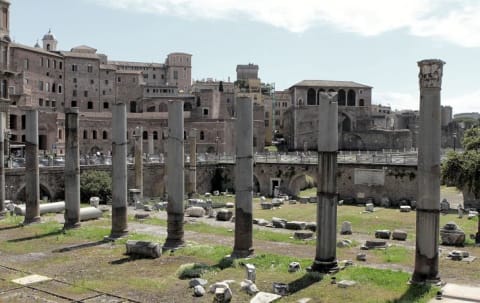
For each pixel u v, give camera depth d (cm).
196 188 7438
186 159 7662
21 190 5372
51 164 5909
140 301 1875
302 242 3086
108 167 6197
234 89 16112
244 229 2550
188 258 2598
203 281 2089
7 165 5497
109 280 2177
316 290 1983
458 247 3045
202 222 3962
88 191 5500
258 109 13012
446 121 15375
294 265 2306
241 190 2548
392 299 1841
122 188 3112
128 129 11844
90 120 11675
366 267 2361
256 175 7275
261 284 2084
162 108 13938
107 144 11919
